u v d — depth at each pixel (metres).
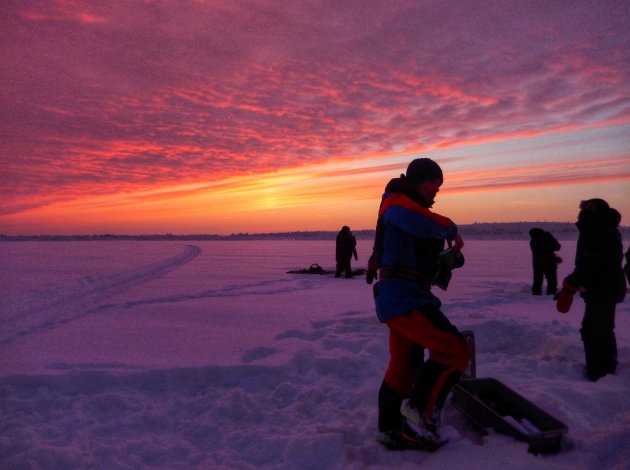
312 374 3.85
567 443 2.51
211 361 4.12
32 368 3.90
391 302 2.54
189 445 2.67
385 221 2.55
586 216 3.63
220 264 19.53
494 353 4.62
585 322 3.76
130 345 4.84
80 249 37.03
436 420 2.51
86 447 2.61
